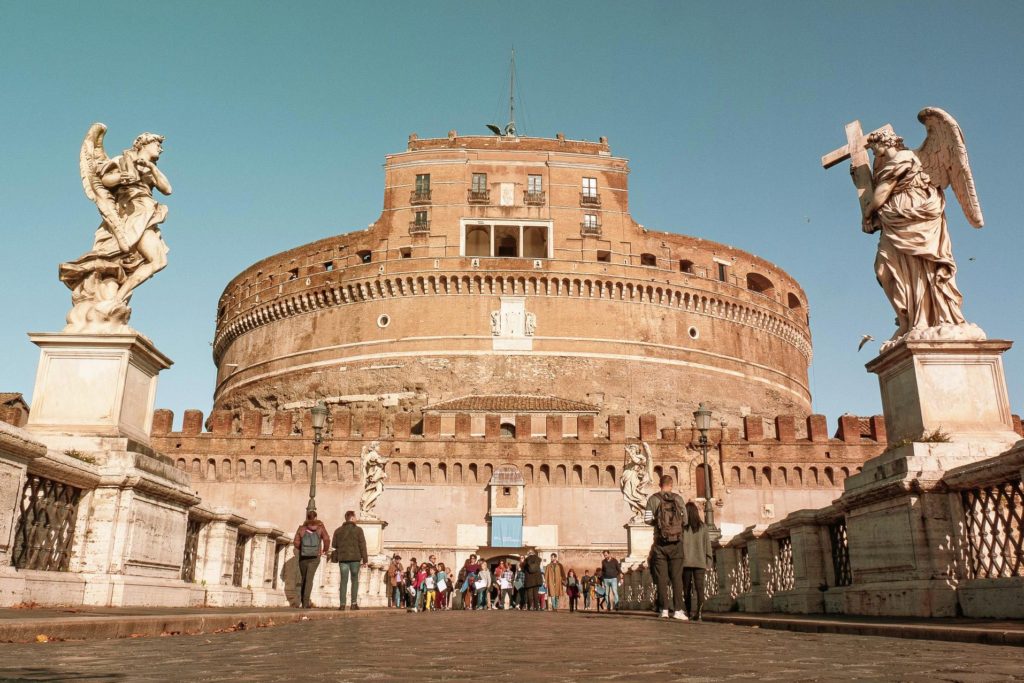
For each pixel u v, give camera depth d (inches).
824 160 425.1
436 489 2129.7
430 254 2755.9
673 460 2180.1
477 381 2618.1
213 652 203.9
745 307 2962.6
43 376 382.0
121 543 347.3
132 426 392.2
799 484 2178.9
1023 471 260.8
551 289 2714.1
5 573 282.7
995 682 139.8
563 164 2869.1
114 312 394.9
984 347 350.0
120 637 245.4
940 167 373.4
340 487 2122.3
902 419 362.6
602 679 149.9
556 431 2197.3
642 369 2699.3
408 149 2977.4
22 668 157.5
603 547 2091.5
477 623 456.1
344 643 250.1
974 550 297.1
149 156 418.9
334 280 2817.4
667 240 2908.5
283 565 697.6
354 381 2689.5
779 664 175.8
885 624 268.8
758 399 2913.4
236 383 3043.8
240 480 2134.6
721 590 613.3
